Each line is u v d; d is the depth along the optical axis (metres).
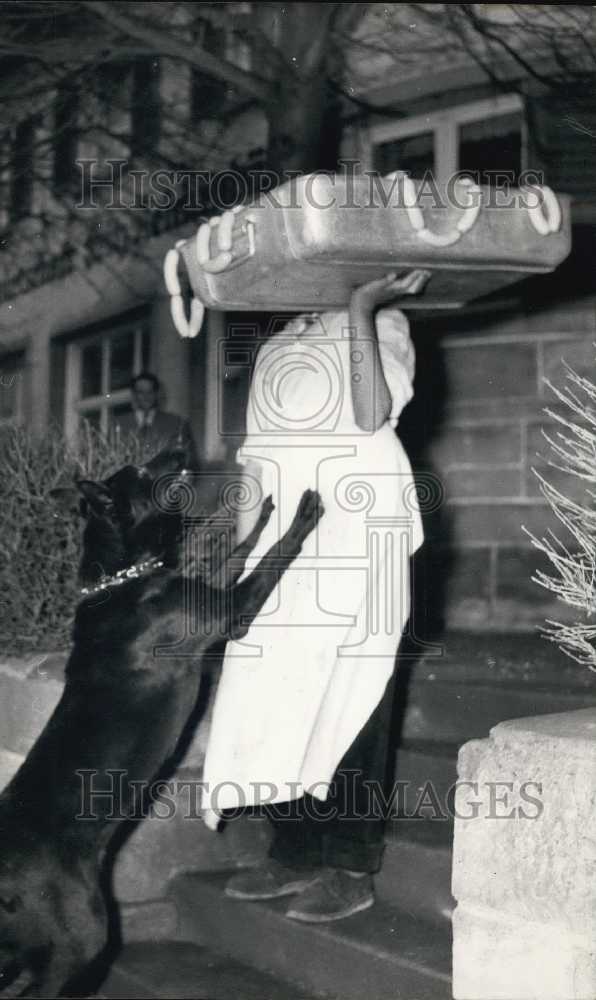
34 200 11.12
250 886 4.29
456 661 5.63
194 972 4.25
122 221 10.28
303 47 7.52
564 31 6.99
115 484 4.19
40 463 5.51
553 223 3.71
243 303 4.00
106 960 4.30
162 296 9.95
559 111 7.04
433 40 7.75
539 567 7.11
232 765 3.89
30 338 12.05
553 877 3.18
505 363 7.26
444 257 3.60
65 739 3.95
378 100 8.13
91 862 3.88
